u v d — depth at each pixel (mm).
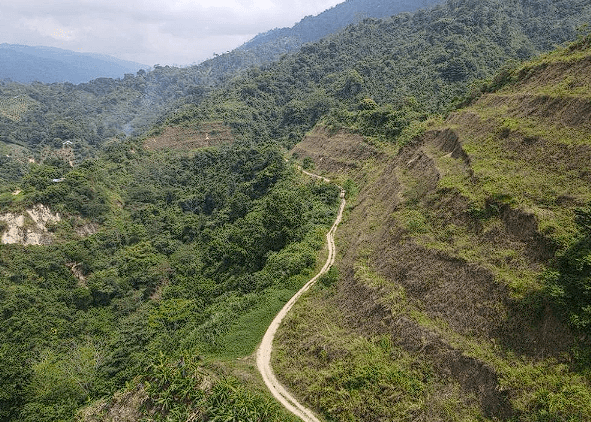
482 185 29609
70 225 66188
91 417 30312
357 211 48250
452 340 22844
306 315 32188
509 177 29281
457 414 20203
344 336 28375
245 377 27562
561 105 32750
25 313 47594
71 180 71562
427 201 33406
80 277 58438
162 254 63000
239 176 78562
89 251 61594
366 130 72000
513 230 25375
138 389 29859
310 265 40406
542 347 19812
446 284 25859
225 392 25719
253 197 69875
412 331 24906
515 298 21672
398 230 32438
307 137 92375
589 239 21062
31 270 55812
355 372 24516
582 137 28797
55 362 40375
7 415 32594
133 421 28094
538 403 17891
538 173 28641
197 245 65062
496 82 48250
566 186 26188
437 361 22734
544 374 18875
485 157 33188
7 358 36562
